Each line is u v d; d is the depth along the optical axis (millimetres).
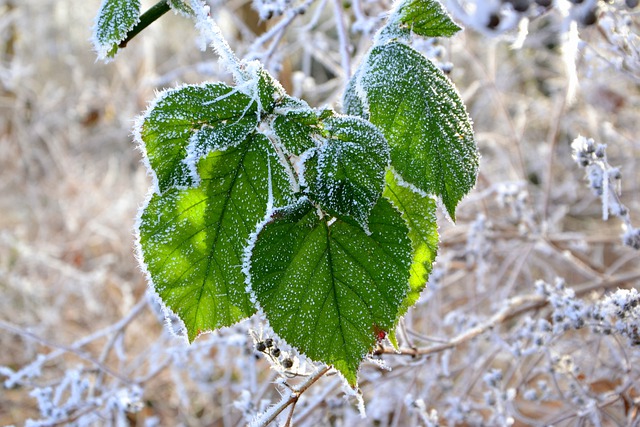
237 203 354
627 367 646
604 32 646
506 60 1392
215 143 347
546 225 900
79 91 1801
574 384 668
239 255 355
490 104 1364
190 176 348
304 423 729
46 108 1740
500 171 1296
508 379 765
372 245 350
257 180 353
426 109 379
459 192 379
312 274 346
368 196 343
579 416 654
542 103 1323
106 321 1274
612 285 829
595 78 970
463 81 1446
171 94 350
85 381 738
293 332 345
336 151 345
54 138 1751
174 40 1971
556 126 964
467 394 802
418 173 374
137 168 1865
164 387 1187
